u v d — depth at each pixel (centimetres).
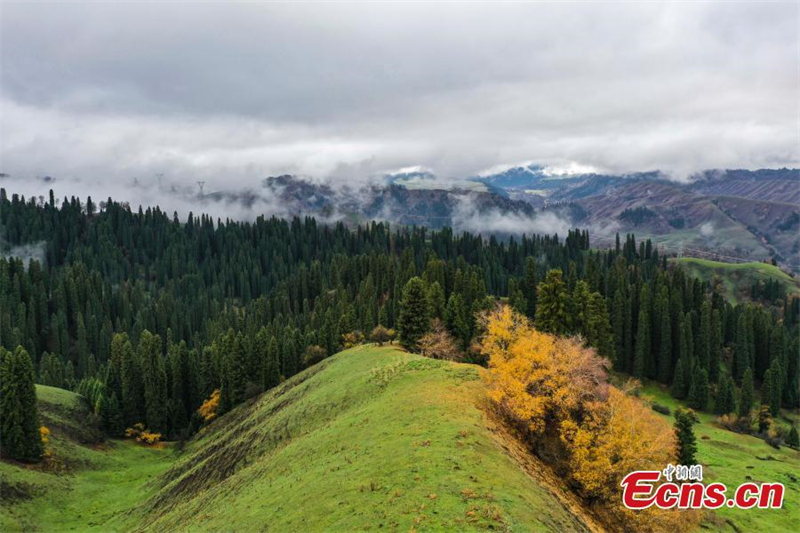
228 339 12456
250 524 3725
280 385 10700
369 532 2819
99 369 16188
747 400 11181
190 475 7075
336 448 4641
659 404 11750
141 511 6800
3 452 8006
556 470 4494
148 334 12169
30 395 8244
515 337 5669
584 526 3578
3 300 18075
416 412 4797
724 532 5466
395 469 3566
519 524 2828
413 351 9181
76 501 7575
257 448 6556
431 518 2819
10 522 6462
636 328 14088
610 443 4228
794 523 5972
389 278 18600
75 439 10144
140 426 11656
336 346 12938
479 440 3962
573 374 4788
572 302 10619
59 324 18850
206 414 11900
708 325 13362
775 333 13412
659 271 17725
